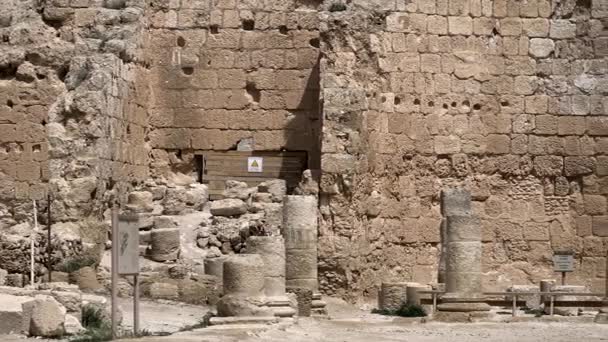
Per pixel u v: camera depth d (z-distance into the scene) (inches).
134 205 1729.8
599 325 1390.3
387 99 1812.3
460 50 1847.9
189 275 1544.0
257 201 1738.4
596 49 1870.1
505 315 1517.0
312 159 1852.9
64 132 1652.3
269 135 1860.2
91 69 1678.2
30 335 1211.9
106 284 1541.6
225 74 1861.5
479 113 1851.6
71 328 1238.9
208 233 1657.2
